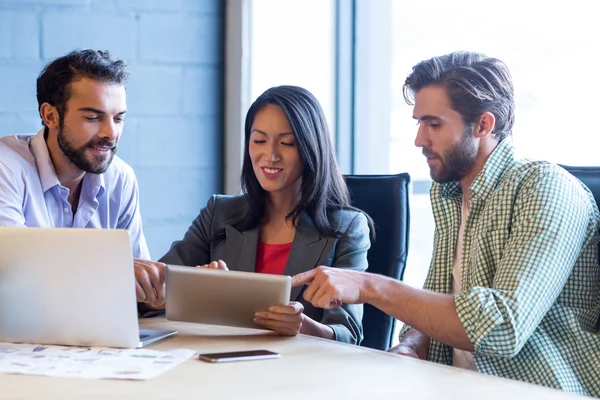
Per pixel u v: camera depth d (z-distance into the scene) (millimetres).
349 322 2215
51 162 2488
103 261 1693
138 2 3355
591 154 2623
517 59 2836
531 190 1849
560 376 1813
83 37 3262
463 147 1964
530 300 1733
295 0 3504
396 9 3314
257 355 1650
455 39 3057
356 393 1407
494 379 1506
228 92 3520
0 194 2350
